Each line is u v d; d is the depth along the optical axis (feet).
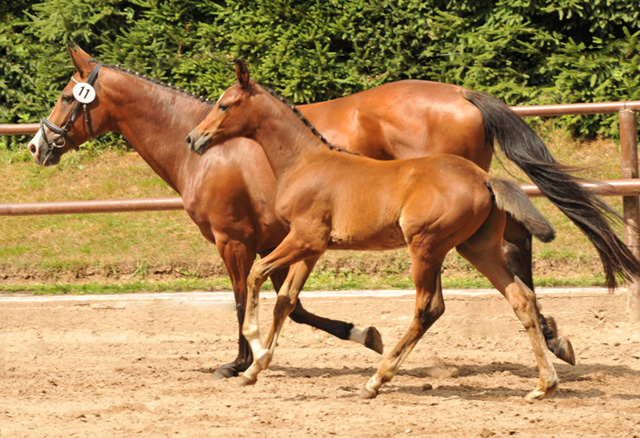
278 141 23.81
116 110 27.20
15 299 33.30
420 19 47.91
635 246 31.07
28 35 51.80
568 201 23.97
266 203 25.67
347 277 37.09
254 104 23.95
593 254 36.01
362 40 48.49
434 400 22.30
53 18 49.21
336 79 46.57
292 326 32.09
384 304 31.83
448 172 21.43
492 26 47.44
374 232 22.17
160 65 47.75
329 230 22.95
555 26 48.19
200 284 35.78
